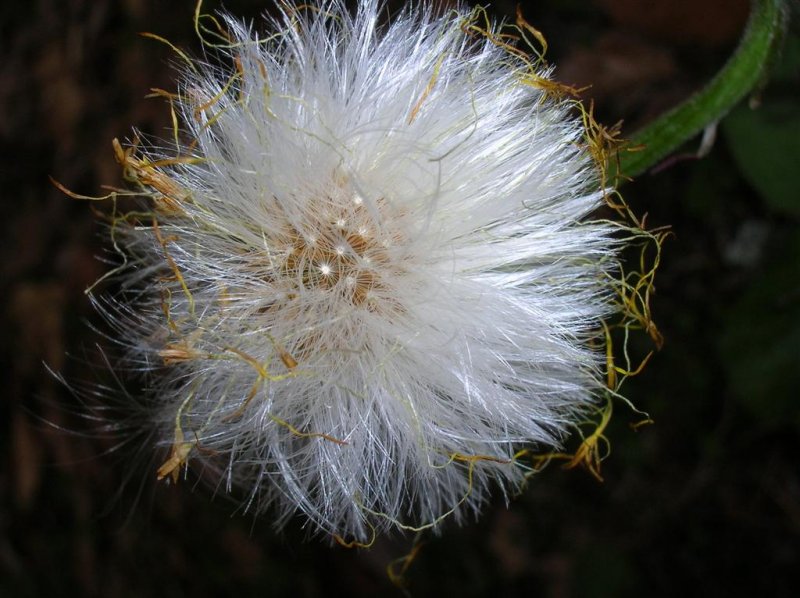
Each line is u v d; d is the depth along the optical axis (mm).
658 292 95
